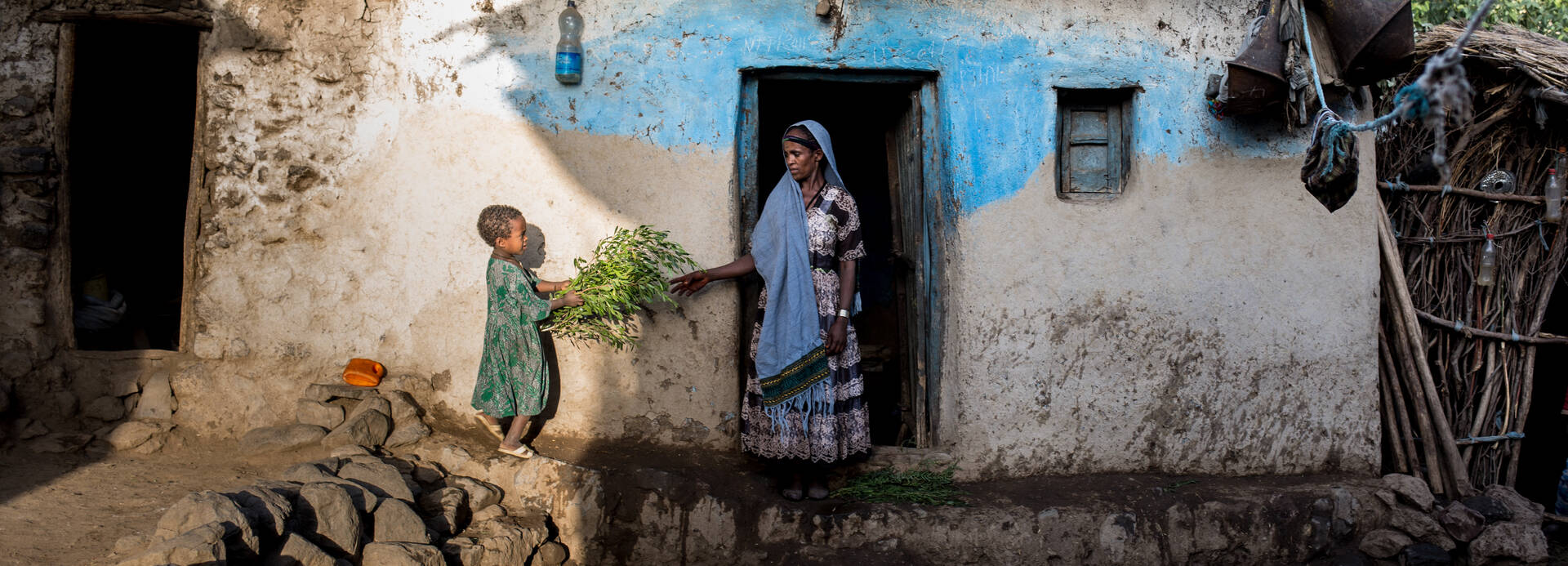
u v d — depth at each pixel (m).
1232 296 4.63
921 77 4.54
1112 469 4.61
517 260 4.40
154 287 6.01
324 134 4.40
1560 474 5.39
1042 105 4.50
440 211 4.42
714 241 4.41
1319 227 4.68
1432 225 4.98
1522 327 4.98
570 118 4.39
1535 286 4.96
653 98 4.39
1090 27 4.53
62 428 4.23
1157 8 4.56
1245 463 4.67
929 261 4.66
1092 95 4.64
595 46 4.38
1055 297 4.53
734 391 4.48
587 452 4.39
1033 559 4.18
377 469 3.79
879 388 6.39
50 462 3.93
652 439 4.48
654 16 4.39
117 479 3.82
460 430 4.46
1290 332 4.67
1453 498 4.73
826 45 4.43
